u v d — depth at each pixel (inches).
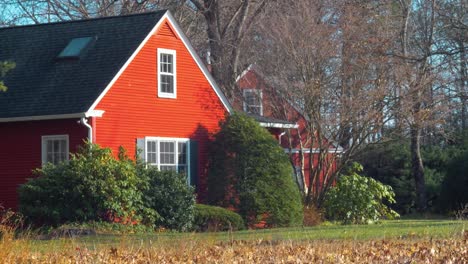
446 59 1920.5
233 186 1382.9
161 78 1406.3
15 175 1347.2
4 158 1359.5
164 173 1262.3
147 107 1374.3
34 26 1507.1
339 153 1614.2
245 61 1867.6
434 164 2151.8
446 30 1899.6
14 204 1339.8
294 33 1555.1
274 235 973.2
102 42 1397.6
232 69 1827.0
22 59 1435.8
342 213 1411.2
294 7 1631.4
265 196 1355.8
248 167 1375.5
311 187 1539.1
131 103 1348.4
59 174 1168.8
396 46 1807.3
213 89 1491.1
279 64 1592.0
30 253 743.1
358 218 1391.5
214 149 1424.7
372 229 1071.0
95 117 1290.6
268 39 1667.1
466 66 1881.2
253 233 1031.6
